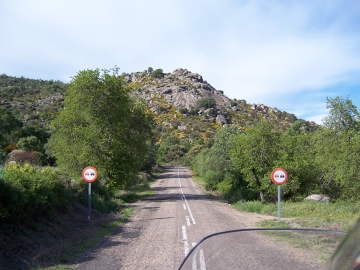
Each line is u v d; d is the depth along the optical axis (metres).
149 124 25.16
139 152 23.58
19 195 7.80
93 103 21.22
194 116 150.88
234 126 31.69
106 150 20.86
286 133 21.78
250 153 19.44
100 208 14.38
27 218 8.29
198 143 99.19
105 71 21.86
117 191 24.66
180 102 165.50
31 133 49.25
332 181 19.11
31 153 31.75
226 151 29.02
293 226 10.56
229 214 14.41
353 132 17.20
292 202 18.41
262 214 14.65
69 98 21.58
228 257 2.86
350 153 15.96
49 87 110.50
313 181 19.84
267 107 184.38
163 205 18.52
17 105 83.19
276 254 2.85
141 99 26.00
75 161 20.19
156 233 9.77
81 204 13.08
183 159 103.56
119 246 8.07
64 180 12.70
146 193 28.89
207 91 186.88
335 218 12.20
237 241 3.26
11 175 8.56
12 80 115.75
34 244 7.54
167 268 6.09
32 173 10.16
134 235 9.52
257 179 20.25
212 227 10.65
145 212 15.22
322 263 2.60
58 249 7.41
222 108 163.75
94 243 8.42
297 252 2.87
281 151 19.83
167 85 181.75
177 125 138.38
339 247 2.38
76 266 6.32
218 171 31.33
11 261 6.40
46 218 9.45
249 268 2.58
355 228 2.29
